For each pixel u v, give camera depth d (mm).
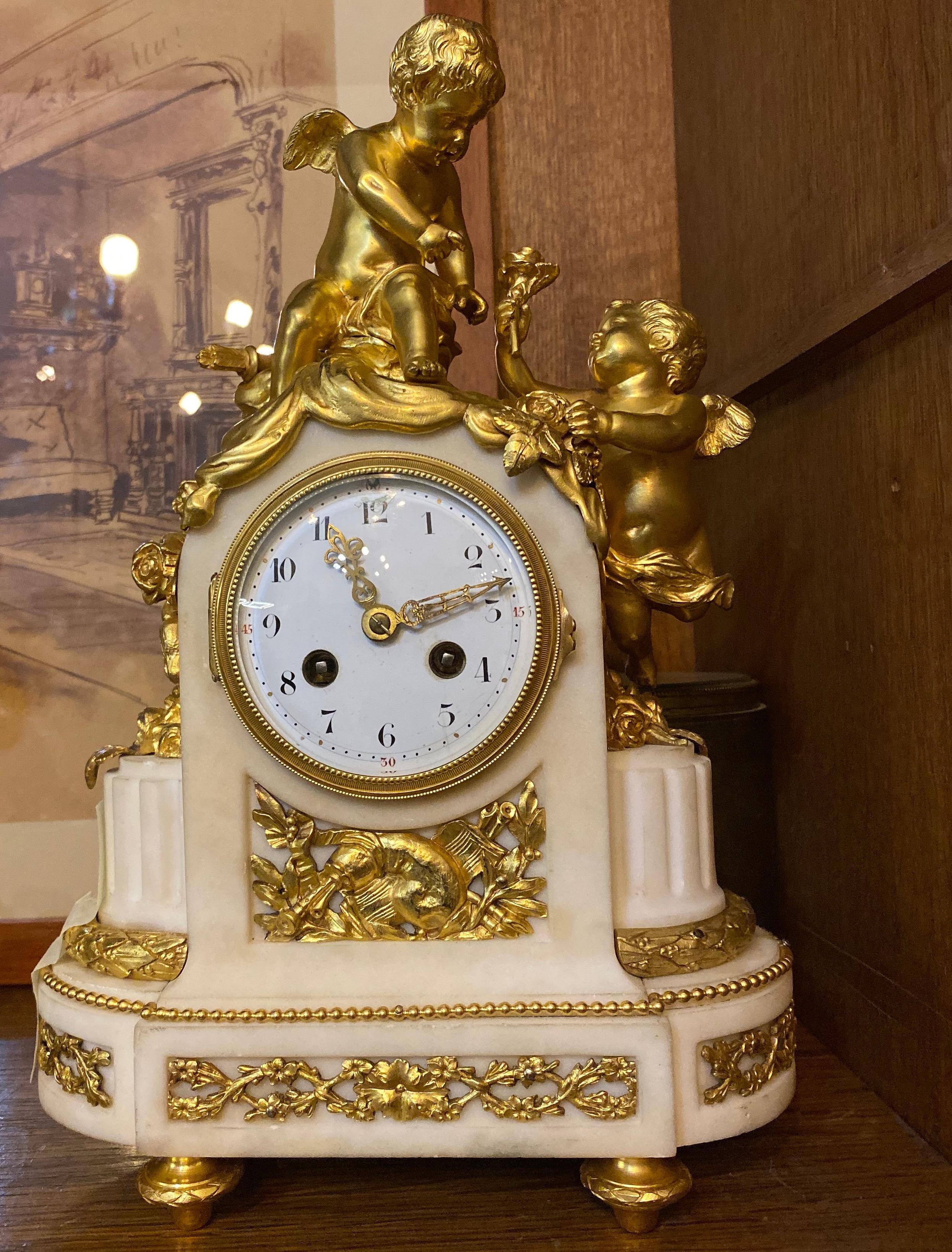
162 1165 737
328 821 755
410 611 737
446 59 780
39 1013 800
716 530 1362
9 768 1276
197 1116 713
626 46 1408
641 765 783
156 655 1285
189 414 1301
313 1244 701
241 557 742
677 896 783
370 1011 713
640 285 1405
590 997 713
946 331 778
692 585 892
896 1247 682
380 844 749
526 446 734
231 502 769
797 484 1092
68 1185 791
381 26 1333
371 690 740
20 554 1292
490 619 739
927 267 739
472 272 887
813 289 1014
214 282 1311
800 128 1039
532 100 1394
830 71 969
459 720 735
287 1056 713
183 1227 720
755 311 1174
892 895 882
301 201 1313
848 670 968
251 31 1330
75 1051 754
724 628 1335
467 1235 708
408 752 736
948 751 785
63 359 1304
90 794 1275
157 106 1325
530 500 751
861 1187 760
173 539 844
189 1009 723
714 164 1295
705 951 755
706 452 924
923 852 826
